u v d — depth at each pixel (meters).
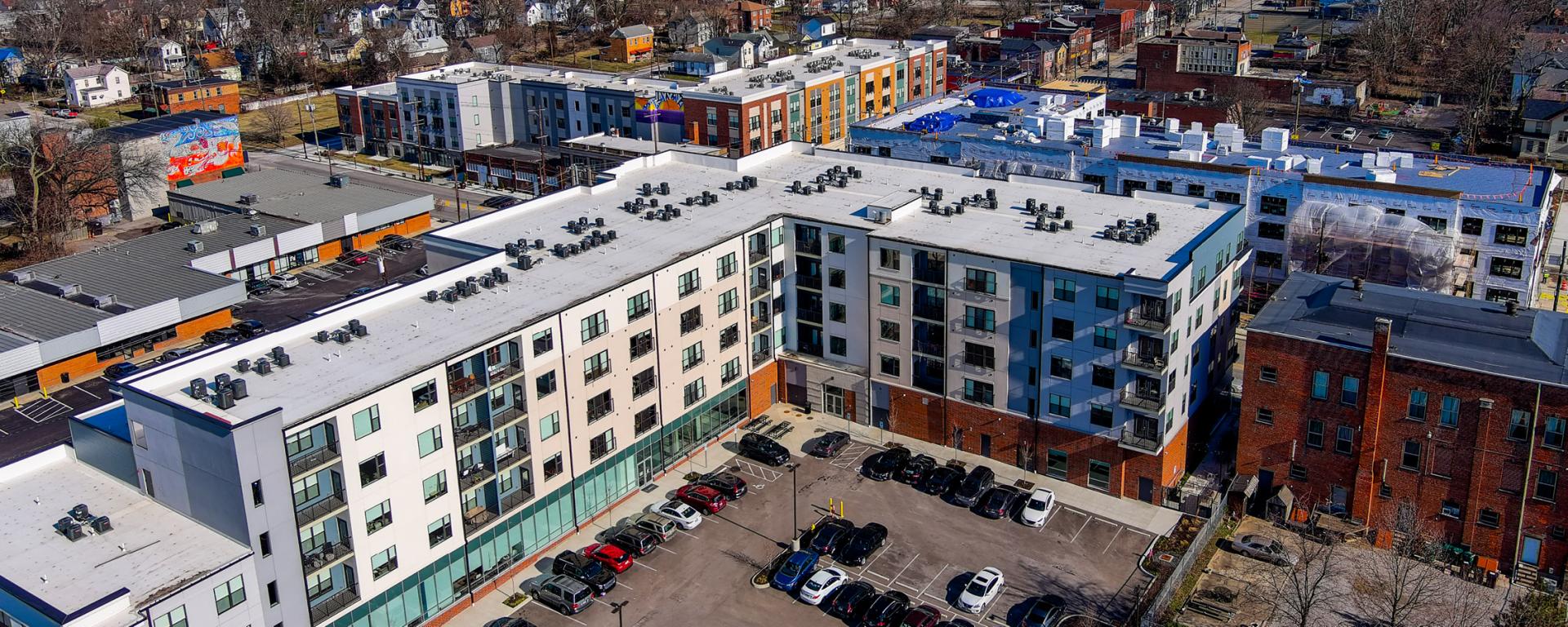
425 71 191.00
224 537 61.34
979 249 83.75
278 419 59.66
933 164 108.31
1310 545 75.25
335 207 143.62
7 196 152.00
